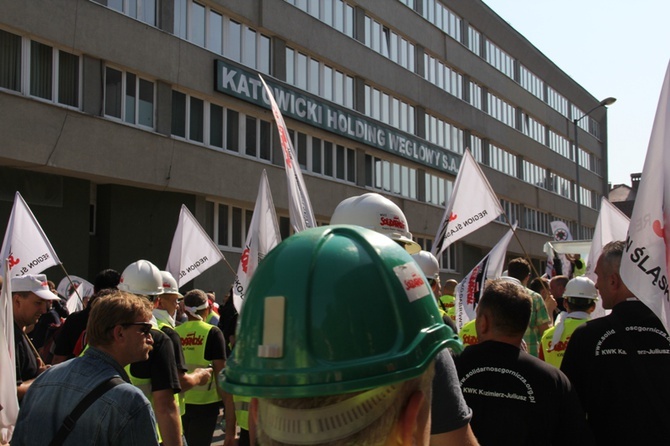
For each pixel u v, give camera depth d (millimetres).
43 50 17484
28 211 8305
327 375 1229
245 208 24406
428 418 1444
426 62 35969
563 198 52719
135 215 20375
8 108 16281
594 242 7734
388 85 31688
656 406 3494
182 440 4566
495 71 43031
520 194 45594
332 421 1268
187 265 10344
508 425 3389
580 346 3727
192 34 21828
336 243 1332
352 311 1274
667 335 3578
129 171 19234
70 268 18297
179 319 10953
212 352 7137
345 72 29188
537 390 3410
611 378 3586
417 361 1314
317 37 27078
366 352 1271
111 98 19172
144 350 3613
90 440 3146
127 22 19391
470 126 39406
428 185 35250
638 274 3293
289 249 1333
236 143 23469
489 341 3566
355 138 28953
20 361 5141
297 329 1256
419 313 1374
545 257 49031
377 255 1346
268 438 1313
